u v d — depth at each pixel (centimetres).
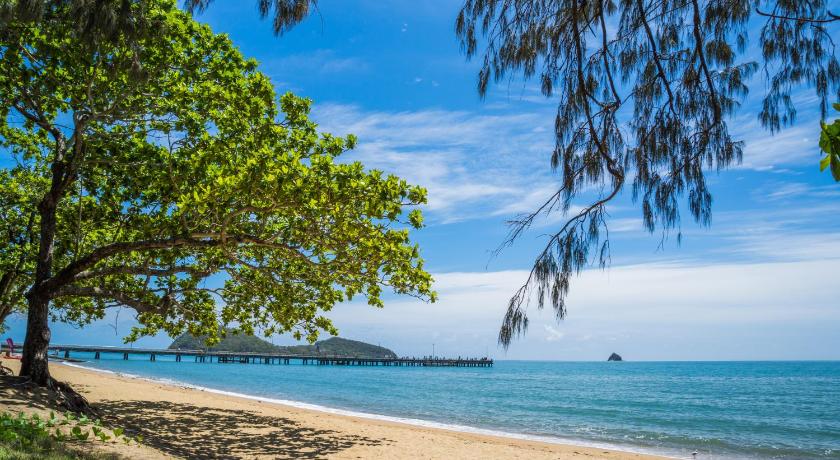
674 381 8144
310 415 1948
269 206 1086
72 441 809
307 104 1342
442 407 3153
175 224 1234
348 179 1048
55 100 1268
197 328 1622
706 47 456
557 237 412
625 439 2003
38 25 1075
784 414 3309
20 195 1631
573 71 457
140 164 1275
